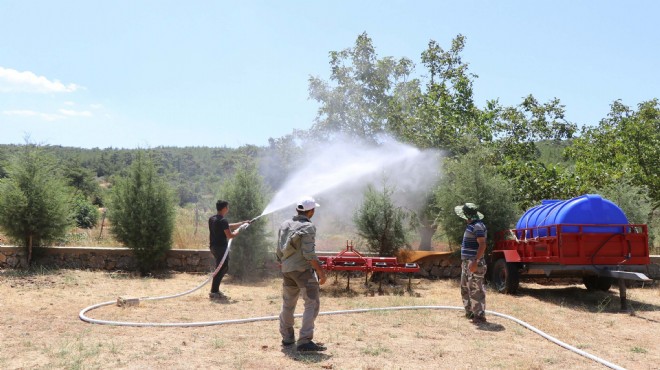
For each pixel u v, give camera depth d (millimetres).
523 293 11898
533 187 16750
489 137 18609
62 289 11211
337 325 8148
